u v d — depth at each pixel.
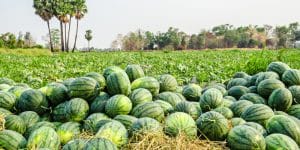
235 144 5.82
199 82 18.97
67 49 104.31
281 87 7.88
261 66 13.80
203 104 7.36
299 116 7.34
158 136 5.80
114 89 7.40
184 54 63.34
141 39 157.88
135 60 43.53
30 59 47.84
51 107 7.54
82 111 7.03
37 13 100.75
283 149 5.57
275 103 7.48
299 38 155.38
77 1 101.00
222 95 7.90
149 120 6.22
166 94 7.91
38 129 6.07
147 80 7.91
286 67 8.85
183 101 7.39
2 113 6.88
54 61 42.25
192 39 156.62
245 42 156.88
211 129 6.13
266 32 157.00
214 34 161.50
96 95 7.41
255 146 5.65
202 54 61.94
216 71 24.98
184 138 5.89
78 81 7.37
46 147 5.81
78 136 6.28
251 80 8.91
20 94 7.85
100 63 38.78
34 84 18.22
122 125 6.16
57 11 99.19
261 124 6.73
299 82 8.21
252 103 7.48
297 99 7.71
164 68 29.30
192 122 6.25
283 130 6.08
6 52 72.31
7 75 23.06
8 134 6.09
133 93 7.41
